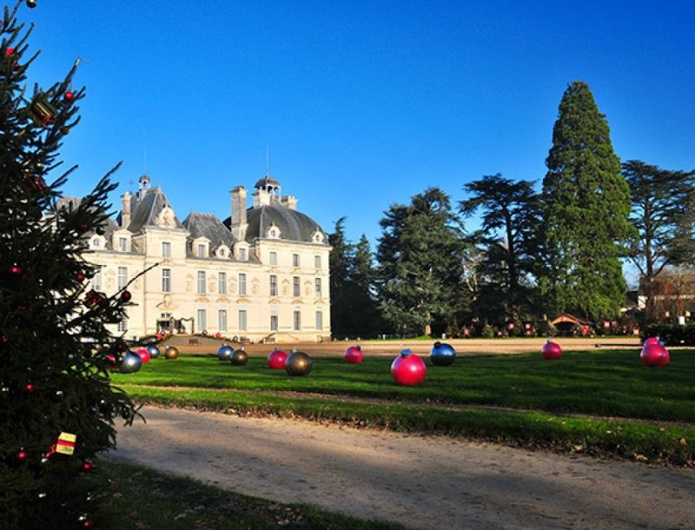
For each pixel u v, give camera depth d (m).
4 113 4.97
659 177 68.75
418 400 14.59
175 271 67.94
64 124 5.25
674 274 68.19
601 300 59.12
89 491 5.50
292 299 78.38
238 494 7.19
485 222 67.94
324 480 8.03
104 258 62.84
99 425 5.38
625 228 60.69
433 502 6.99
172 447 10.29
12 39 5.04
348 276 92.75
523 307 65.31
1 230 4.99
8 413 4.88
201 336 54.47
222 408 14.15
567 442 9.62
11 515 4.80
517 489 7.48
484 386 15.56
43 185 5.30
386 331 84.88
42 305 4.92
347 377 18.89
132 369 22.23
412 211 71.88
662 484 7.59
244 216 77.31
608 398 13.25
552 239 61.22
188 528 6.11
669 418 11.43
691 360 21.58
